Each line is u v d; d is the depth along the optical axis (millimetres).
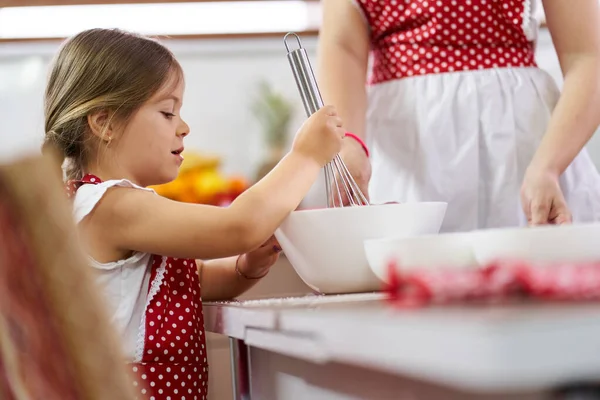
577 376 345
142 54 1130
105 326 413
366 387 540
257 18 2248
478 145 1251
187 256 969
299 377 694
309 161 986
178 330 1038
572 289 467
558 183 1189
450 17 1255
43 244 404
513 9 1252
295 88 2393
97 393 405
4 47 2154
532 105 1258
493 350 337
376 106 1326
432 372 380
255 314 702
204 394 1075
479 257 666
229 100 2371
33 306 406
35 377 409
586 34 1188
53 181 409
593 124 1148
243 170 2355
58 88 1153
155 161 1119
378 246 743
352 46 1308
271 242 1157
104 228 990
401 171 1283
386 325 427
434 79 1271
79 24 2164
